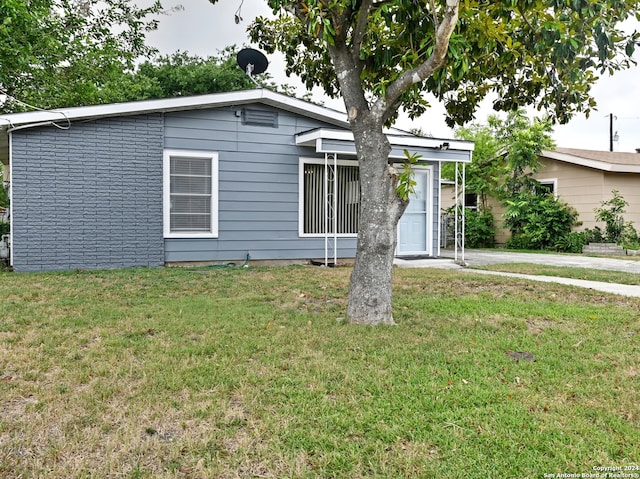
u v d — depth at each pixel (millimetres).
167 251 9414
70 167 8617
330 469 2211
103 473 2164
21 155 8312
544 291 6668
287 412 2748
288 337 4203
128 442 2404
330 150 9477
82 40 14617
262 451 2344
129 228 9070
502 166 17344
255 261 10070
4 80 12297
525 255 13273
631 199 14773
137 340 4113
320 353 3779
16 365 3459
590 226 14750
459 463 2264
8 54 11297
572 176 15250
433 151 10352
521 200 15914
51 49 12711
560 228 15125
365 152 4777
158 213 9273
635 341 4234
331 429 2566
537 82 6031
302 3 4594
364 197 4812
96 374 3285
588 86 5719
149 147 9164
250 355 3727
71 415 2697
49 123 8336
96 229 8836
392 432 2529
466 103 6551
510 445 2424
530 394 3045
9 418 2670
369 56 5070
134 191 9086
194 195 9594
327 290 6695
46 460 2266
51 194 8516
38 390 3029
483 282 7406
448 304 5711
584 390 3129
